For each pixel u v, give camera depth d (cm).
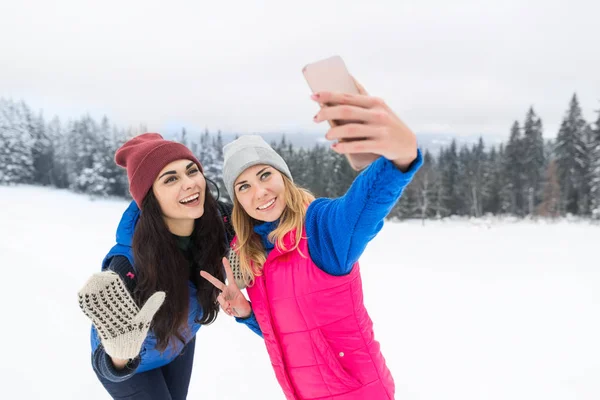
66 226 1784
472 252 1184
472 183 3700
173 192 190
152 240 192
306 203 191
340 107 89
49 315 489
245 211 198
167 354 224
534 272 873
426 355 415
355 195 143
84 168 4188
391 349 433
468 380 357
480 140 4341
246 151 187
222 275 218
